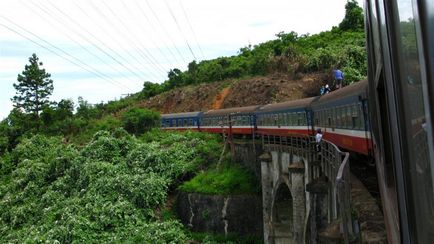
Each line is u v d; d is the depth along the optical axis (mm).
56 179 45656
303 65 65688
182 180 43094
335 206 13961
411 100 2695
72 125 73562
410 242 3111
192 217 38281
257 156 38281
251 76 75438
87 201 37125
